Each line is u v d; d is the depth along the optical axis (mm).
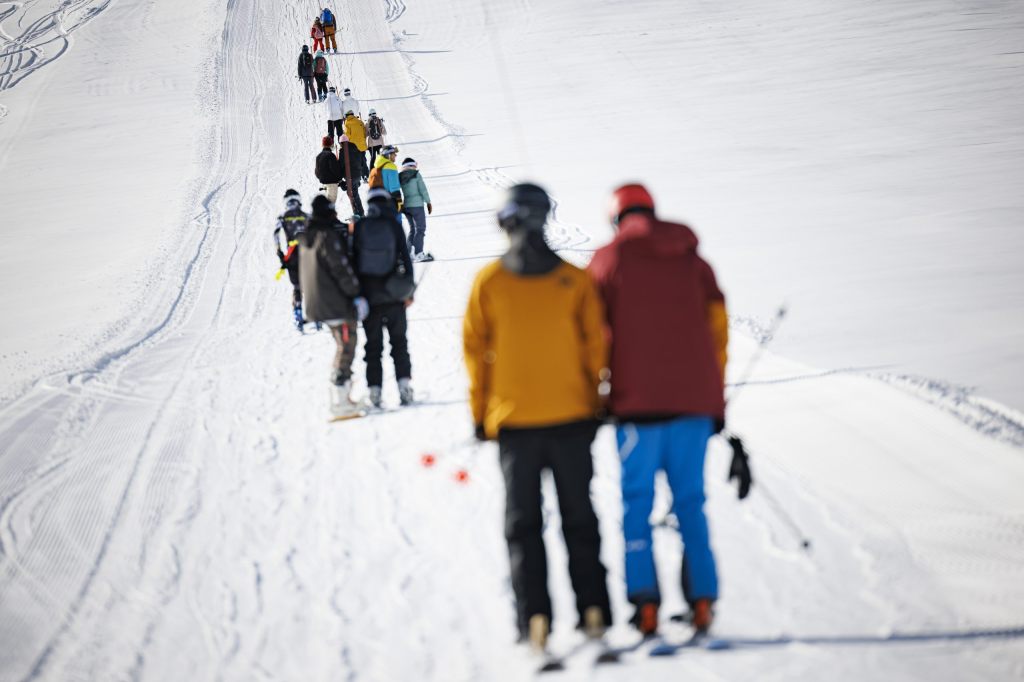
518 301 9492
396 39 110250
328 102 64812
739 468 10180
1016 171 42844
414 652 9930
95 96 94188
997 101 61250
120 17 124875
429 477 15492
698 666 8719
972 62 74875
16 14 128500
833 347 21078
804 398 17375
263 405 21156
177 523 14711
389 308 19359
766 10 106938
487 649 9781
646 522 9641
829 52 85250
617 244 9812
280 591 11938
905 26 92188
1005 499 12547
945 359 19562
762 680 8359
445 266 34750
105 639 11211
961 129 54219
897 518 12234
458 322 26969
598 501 13617
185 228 48812
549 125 68688
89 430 20516
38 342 31297
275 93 91312
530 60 96125
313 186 57219
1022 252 29531
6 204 60625
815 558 11195
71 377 25141
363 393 21391
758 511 12789
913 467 13891
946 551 11180
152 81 97750
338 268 18281
